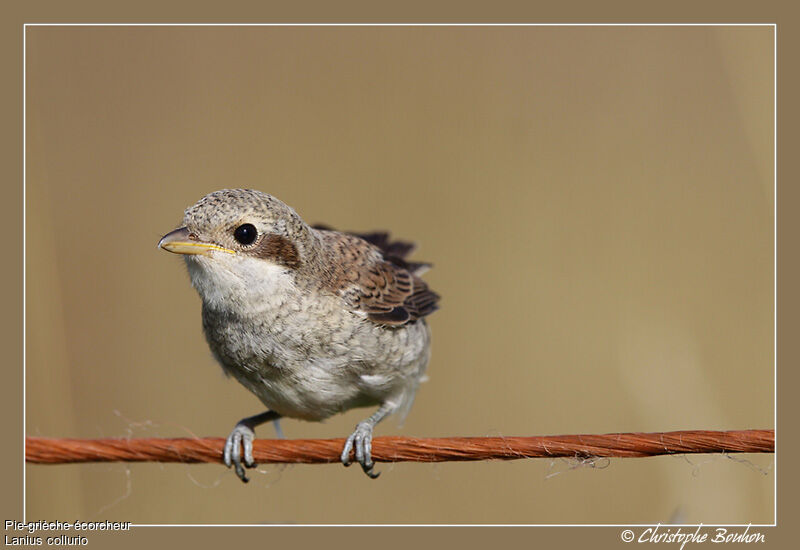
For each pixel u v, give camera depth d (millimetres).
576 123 16297
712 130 15758
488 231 15680
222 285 7973
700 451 6738
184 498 12258
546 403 14344
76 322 13891
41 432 11203
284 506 12656
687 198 15570
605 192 15758
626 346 13062
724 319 14203
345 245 9273
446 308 15094
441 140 16219
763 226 14961
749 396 13242
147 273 14406
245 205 8031
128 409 13617
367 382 8617
